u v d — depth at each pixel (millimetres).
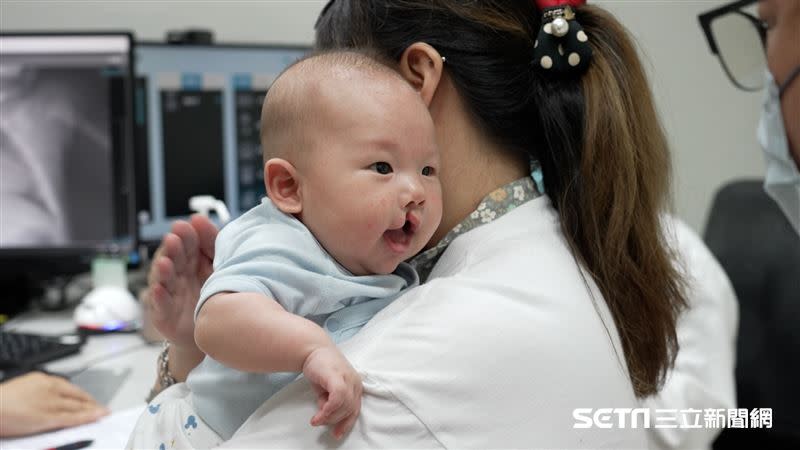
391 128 694
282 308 653
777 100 1152
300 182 720
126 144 1642
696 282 1213
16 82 1598
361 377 625
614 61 768
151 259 1871
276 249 692
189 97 1864
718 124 2240
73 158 1629
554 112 751
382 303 749
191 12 2078
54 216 1635
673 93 2191
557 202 780
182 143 1870
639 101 780
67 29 1988
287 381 710
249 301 644
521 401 634
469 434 620
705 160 2258
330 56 752
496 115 751
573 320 683
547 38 741
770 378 1590
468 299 669
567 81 757
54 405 1088
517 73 754
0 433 1040
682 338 1368
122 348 1455
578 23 763
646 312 785
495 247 731
